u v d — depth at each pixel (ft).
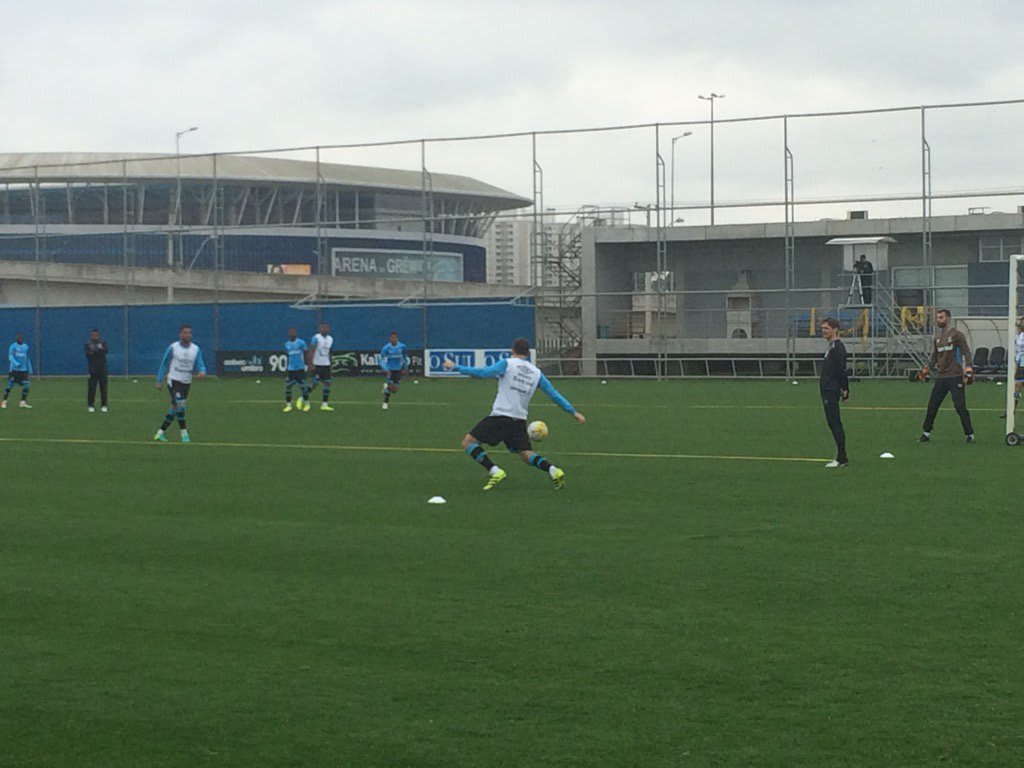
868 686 21.70
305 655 24.11
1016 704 20.68
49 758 18.86
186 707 21.07
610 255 166.09
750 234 156.25
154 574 31.83
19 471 54.70
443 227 197.16
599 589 29.50
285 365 154.40
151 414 92.68
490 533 37.40
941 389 63.41
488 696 21.43
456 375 148.25
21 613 27.71
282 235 196.65
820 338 150.00
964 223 151.23
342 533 37.68
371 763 18.48
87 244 177.68
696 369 157.58
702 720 20.08
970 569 31.37
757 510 41.37
